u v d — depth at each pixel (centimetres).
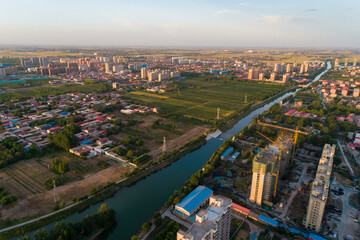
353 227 19825
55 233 17538
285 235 19075
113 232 19712
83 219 19175
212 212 15462
